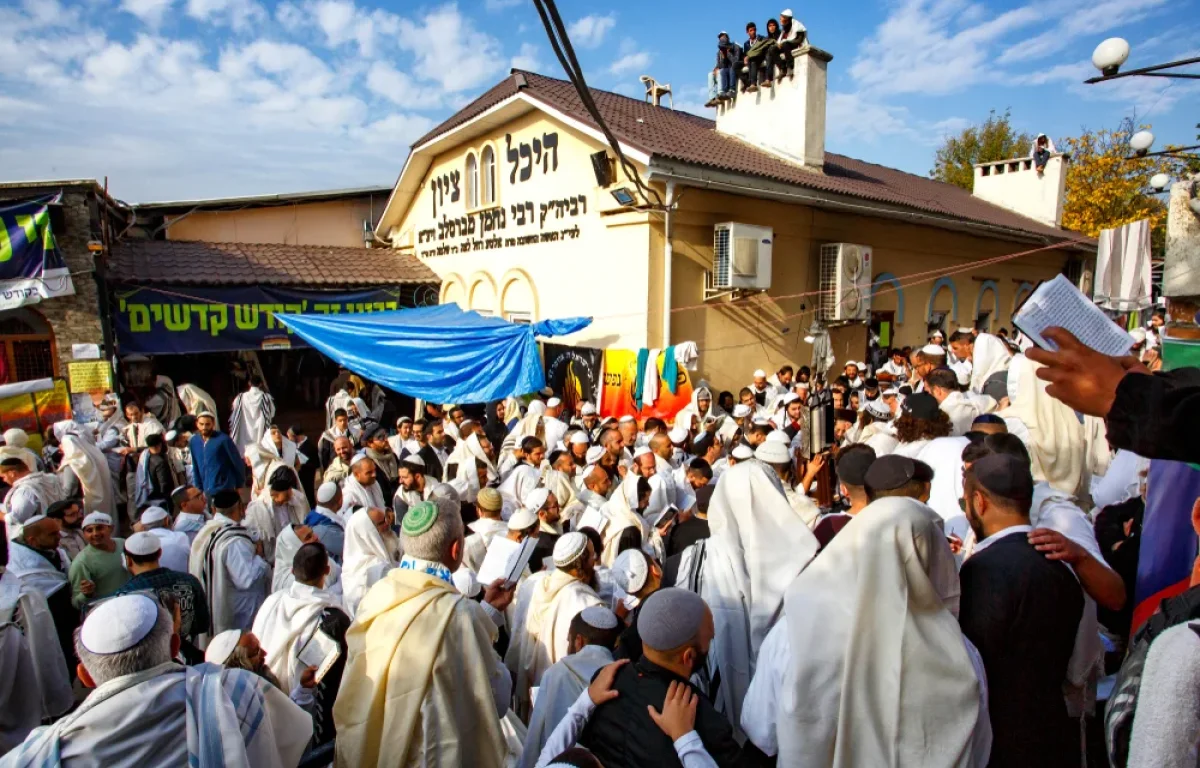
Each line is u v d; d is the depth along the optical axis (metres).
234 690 2.50
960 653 2.13
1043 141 21.70
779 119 13.50
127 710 2.28
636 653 2.92
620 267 10.78
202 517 6.15
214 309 12.20
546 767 1.95
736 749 2.21
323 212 18.27
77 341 10.46
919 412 4.61
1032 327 1.79
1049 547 2.37
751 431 7.71
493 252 13.76
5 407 9.79
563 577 3.87
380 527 5.32
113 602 2.45
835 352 13.41
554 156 11.98
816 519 4.37
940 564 2.29
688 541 4.66
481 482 7.36
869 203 12.66
